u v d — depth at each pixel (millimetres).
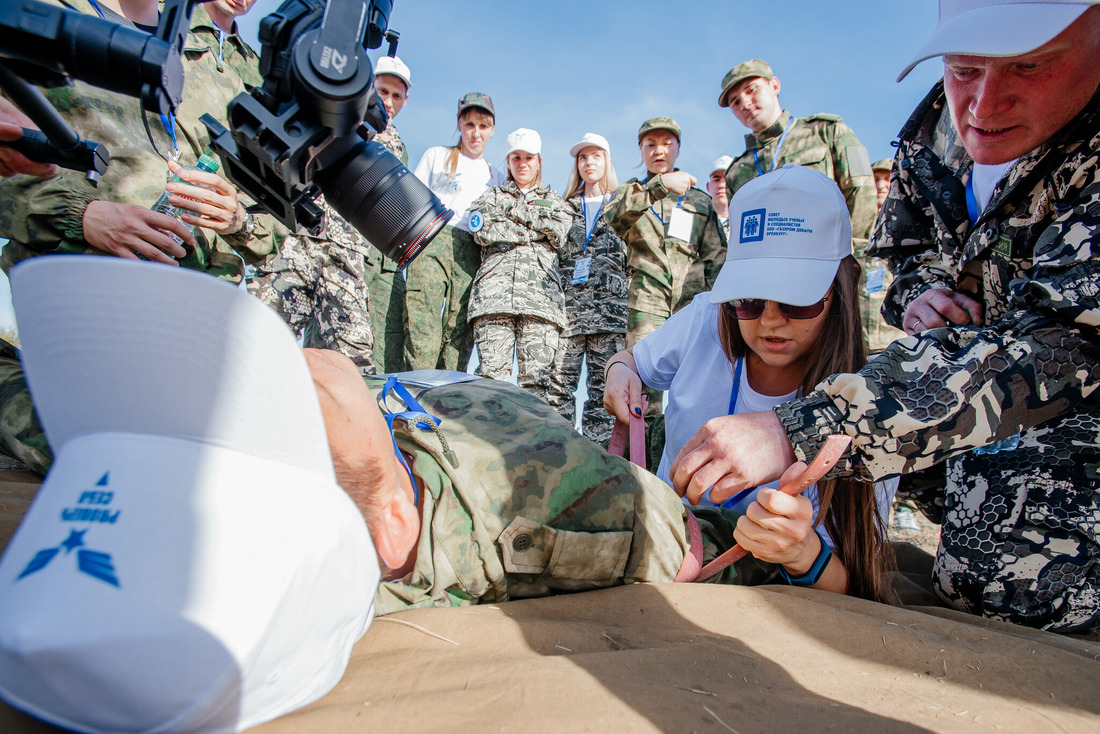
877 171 6043
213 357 717
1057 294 1417
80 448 733
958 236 2041
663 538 1498
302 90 1145
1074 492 1649
